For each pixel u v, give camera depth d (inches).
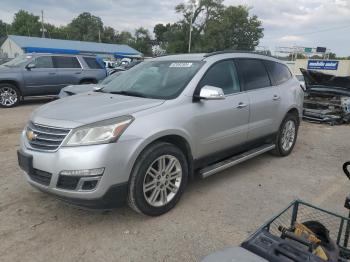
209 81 171.8
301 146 277.1
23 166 140.5
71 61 518.9
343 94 380.2
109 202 130.2
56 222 141.6
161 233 134.3
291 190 180.5
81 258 118.3
